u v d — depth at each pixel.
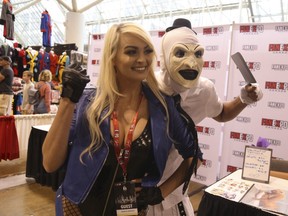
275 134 2.73
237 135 2.93
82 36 7.61
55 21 11.34
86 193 0.90
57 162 0.92
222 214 1.61
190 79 1.25
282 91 2.67
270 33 2.69
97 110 0.93
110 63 0.96
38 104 4.77
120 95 0.96
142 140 0.95
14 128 3.80
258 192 1.70
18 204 2.84
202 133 3.12
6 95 4.55
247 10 7.17
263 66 2.74
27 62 6.57
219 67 2.97
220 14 7.86
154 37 3.29
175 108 1.07
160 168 0.96
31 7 11.91
